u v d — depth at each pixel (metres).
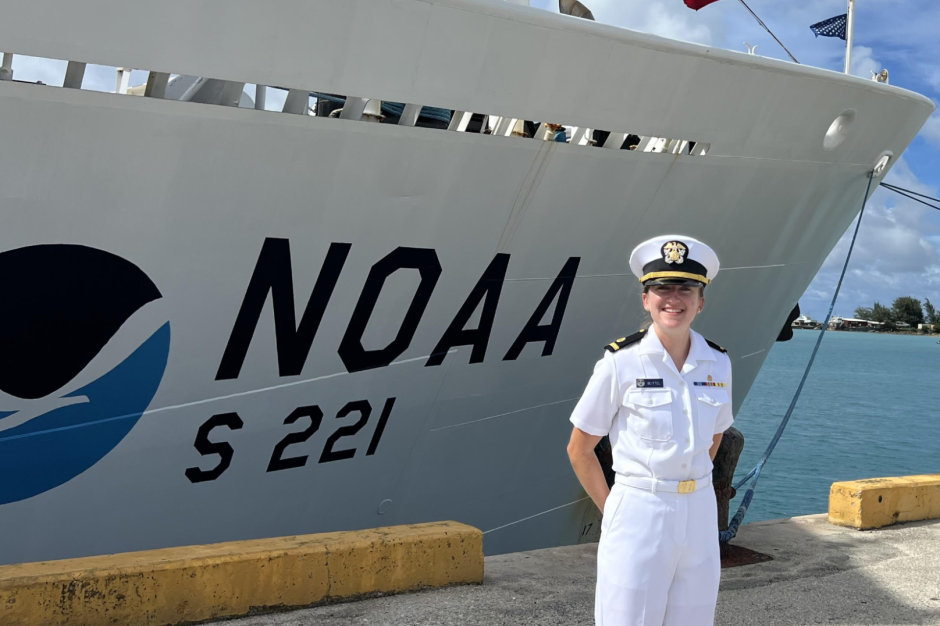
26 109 3.21
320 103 4.74
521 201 4.64
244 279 3.96
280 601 3.11
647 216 5.30
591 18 5.36
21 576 2.67
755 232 6.15
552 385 5.49
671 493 1.99
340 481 4.76
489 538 5.76
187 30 3.36
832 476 20.27
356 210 4.12
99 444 3.89
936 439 27.08
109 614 2.77
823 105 5.71
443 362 4.85
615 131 4.76
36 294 3.53
